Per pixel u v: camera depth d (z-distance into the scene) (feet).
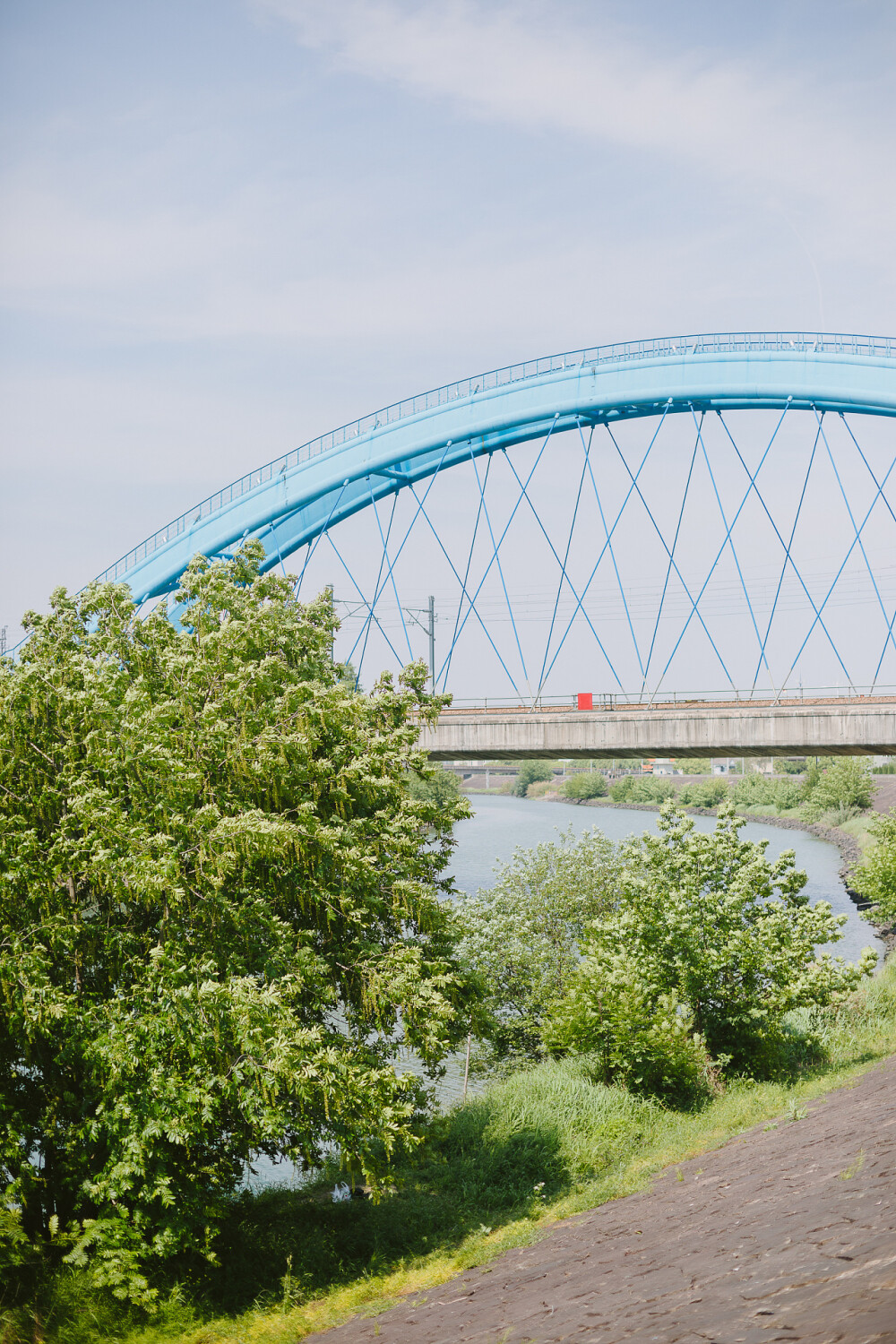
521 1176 75.00
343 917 62.49
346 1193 79.77
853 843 329.31
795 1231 29.53
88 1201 57.52
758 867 92.27
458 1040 73.31
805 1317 18.98
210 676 64.64
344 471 195.31
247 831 53.47
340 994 65.36
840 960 92.58
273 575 77.00
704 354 176.76
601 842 124.67
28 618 69.77
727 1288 25.43
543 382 187.01
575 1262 42.09
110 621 69.10
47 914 54.75
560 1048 100.73
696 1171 58.65
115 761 56.34
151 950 53.57
